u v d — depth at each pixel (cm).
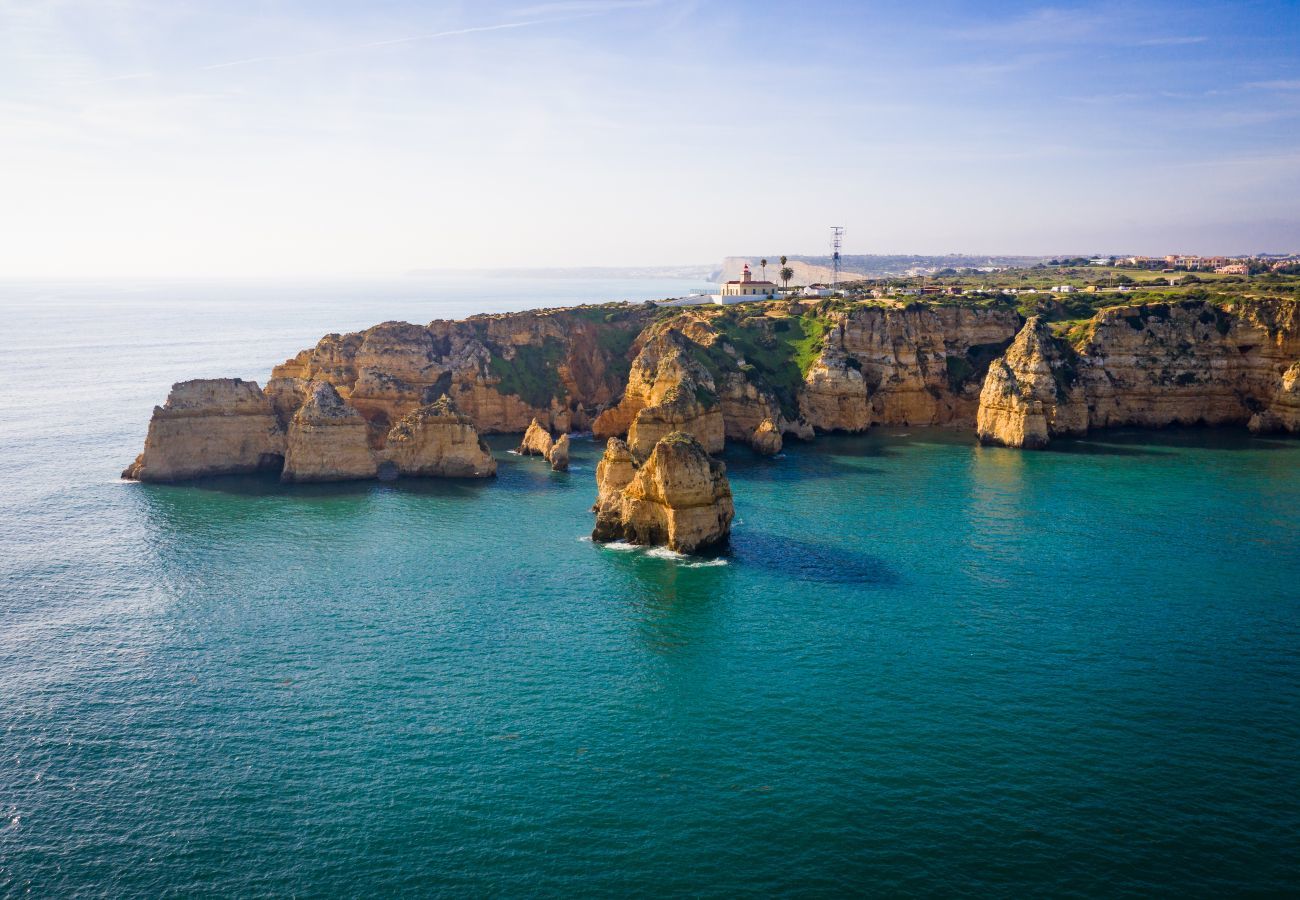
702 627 7406
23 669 6519
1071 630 7288
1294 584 8288
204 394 12731
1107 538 9788
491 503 11512
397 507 11250
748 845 4606
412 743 5575
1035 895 4234
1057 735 5659
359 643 7044
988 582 8431
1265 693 6194
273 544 9606
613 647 7012
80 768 5278
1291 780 5153
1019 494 11912
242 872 4409
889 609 7775
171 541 9669
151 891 4284
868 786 5122
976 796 5016
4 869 4425
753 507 11288
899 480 12862
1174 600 7919
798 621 7525
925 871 4406
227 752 5456
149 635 7144
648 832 4716
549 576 8662
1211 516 10662
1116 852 4531
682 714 5953
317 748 5509
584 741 5606
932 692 6244
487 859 4503
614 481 10306
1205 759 5375
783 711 5988
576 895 4247
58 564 8850
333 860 4494
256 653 6838
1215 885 4294
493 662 6731
